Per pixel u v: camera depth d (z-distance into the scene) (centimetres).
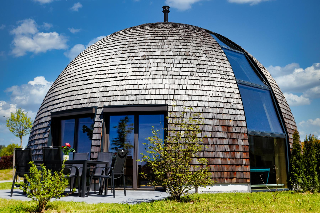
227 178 1080
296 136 1159
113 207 716
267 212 671
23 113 3262
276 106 1350
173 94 1152
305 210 703
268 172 1203
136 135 1158
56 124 1327
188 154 841
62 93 1331
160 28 1451
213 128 1118
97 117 1168
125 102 1158
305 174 1112
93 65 1327
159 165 848
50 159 883
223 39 1555
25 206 717
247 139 1144
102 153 1071
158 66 1227
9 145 4322
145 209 691
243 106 1199
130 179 1142
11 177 2102
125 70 1241
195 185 842
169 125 1096
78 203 771
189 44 1334
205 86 1185
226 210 690
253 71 1429
